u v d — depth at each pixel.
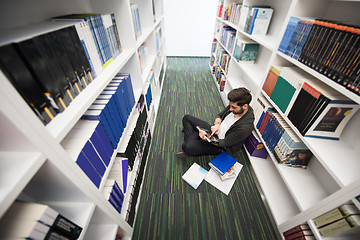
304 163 1.14
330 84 0.74
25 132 0.34
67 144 0.57
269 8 1.55
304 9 0.98
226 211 1.28
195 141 1.55
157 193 1.39
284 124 1.11
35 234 0.39
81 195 0.57
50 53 0.48
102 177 0.72
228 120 1.50
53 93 0.50
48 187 0.52
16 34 0.43
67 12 0.83
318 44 0.81
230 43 2.24
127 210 1.00
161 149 1.79
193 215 1.26
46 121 0.48
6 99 0.30
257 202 1.34
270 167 1.51
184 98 2.72
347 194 0.65
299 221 0.93
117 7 0.96
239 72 2.33
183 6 3.77
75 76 0.60
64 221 0.48
